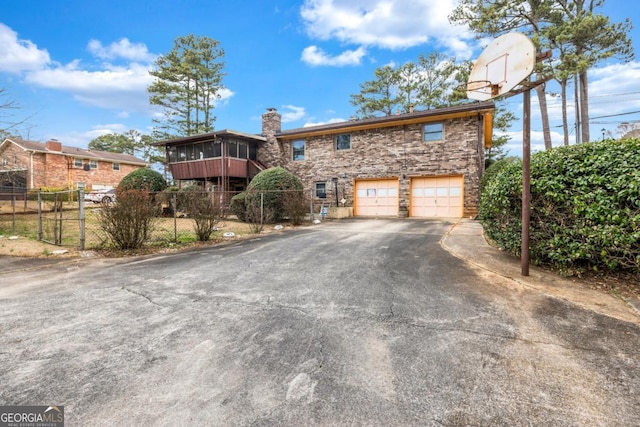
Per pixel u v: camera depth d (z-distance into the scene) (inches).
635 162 137.6
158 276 182.9
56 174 927.7
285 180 463.2
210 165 659.4
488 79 196.1
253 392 75.6
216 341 101.7
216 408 70.1
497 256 207.0
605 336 101.0
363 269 189.0
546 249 171.3
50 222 368.8
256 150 721.6
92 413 69.1
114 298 144.6
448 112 501.7
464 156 509.0
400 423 65.1
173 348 97.4
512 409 68.9
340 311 125.7
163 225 373.7
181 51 928.9
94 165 1027.9
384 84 948.6
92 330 110.6
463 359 89.0
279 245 278.2
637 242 136.2
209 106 999.0
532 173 175.6
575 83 771.4
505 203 194.9
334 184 624.7
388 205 575.8
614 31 548.4
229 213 496.7
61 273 192.1
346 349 95.6
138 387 78.0
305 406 70.4
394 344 98.2
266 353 93.9
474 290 146.6
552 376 80.4
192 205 343.9
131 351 95.7
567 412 67.8
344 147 618.8
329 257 224.2
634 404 70.1
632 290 139.6
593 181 146.6
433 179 536.7
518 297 136.4
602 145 156.6
